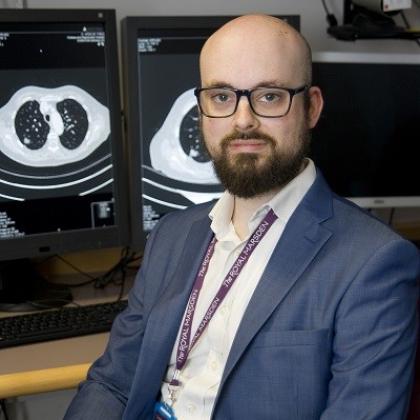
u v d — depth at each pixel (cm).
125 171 151
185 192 155
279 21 105
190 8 170
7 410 183
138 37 146
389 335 94
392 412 92
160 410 112
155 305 116
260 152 102
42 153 143
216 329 106
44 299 145
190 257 117
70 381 116
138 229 153
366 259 97
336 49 182
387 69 157
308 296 98
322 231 103
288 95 102
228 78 102
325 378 96
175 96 151
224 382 99
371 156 161
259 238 108
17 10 136
